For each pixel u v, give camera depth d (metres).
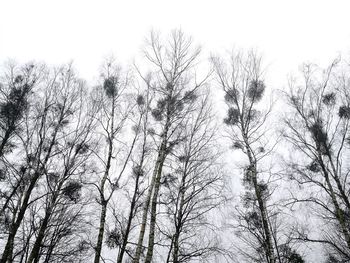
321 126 11.11
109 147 11.89
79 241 12.77
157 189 9.17
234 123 12.11
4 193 10.96
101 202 10.90
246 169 10.96
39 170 10.62
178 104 10.94
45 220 10.31
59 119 12.19
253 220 12.30
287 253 11.76
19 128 12.12
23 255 10.76
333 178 10.40
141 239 8.36
